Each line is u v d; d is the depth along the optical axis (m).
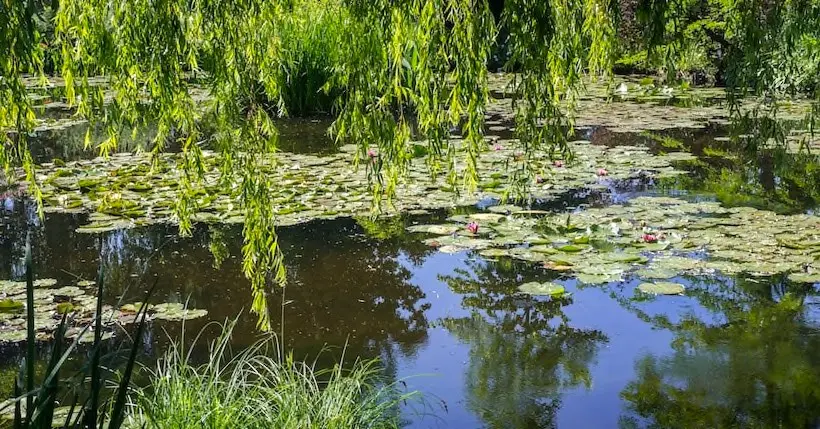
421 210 5.83
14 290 4.20
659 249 4.77
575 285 4.36
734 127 3.23
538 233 5.17
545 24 2.44
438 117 2.52
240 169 2.86
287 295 4.25
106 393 3.04
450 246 4.96
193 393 2.75
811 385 3.21
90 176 6.98
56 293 4.16
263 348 3.61
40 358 3.43
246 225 2.91
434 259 4.82
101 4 2.58
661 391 3.18
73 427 1.91
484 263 4.74
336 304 4.12
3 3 2.37
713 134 9.25
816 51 4.33
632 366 3.43
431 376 3.35
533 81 2.52
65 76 2.68
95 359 1.90
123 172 7.12
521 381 3.29
